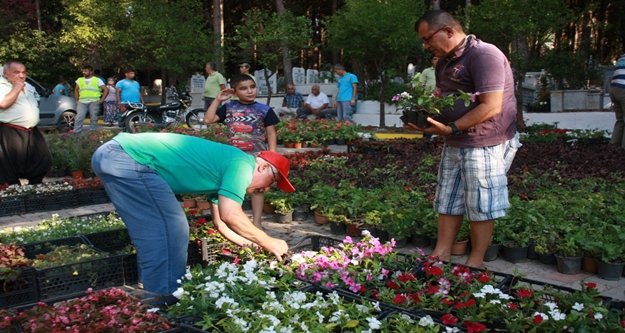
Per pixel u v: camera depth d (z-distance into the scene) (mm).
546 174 8977
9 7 26656
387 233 6195
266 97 22891
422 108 4645
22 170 8461
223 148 4176
